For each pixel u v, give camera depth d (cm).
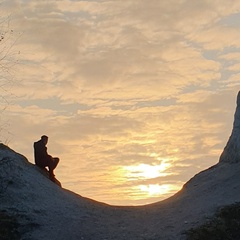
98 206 2409
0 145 2689
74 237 1962
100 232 2016
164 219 2134
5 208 2178
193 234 1900
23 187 2366
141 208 2395
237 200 2158
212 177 2623
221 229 1923
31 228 2044
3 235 1980
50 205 2278
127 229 2042
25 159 2720
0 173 2405
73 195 2530
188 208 2233
